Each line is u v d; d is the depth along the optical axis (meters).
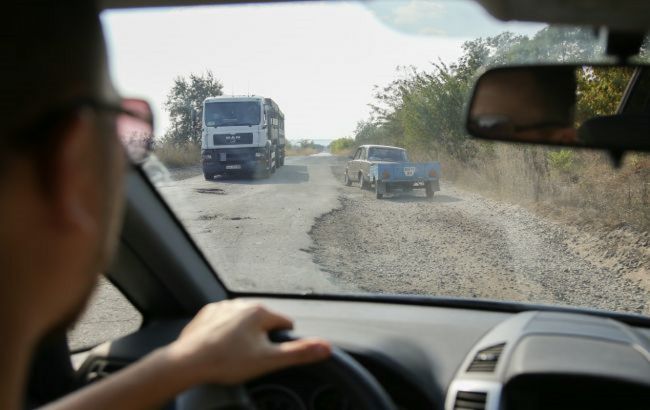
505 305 2.80
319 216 10.39
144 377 0.97
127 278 2.67
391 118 13.62
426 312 2.78
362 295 2.95
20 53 0.53
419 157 13.80
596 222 7.81
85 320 2.71
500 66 1.50
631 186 8.55
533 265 6.16
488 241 7.81
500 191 10.45
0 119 0.52
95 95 0.58
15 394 0.55
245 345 1.05
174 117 16.31
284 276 4.57
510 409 2.04
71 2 0.57
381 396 1.32
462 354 2.31
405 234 8.61
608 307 4.31
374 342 2.35
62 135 0.54
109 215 0.61
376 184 14.19
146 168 2.50
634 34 1.16
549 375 2.00
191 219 8.74
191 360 1.00
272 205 11.96
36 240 0.54
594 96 1.54
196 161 20.83
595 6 0.95
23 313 0.54
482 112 1.55
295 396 1.77
